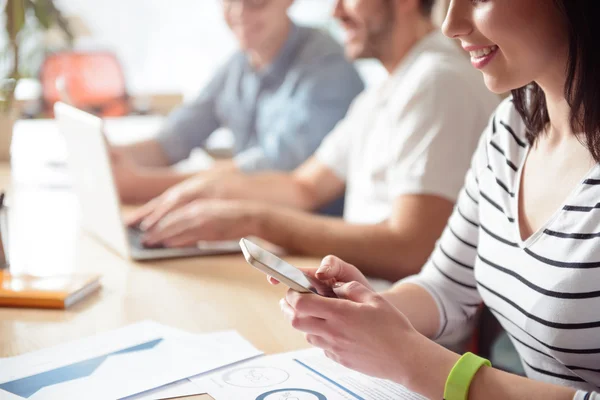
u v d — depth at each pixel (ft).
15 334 3.30
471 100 5.02
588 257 2.82
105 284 4.11
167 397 2.66
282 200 6.31
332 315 2.62
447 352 2.60
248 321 3.51
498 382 2.52
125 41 13.25
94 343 3.18
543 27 2.68
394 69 5.87
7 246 4.36
